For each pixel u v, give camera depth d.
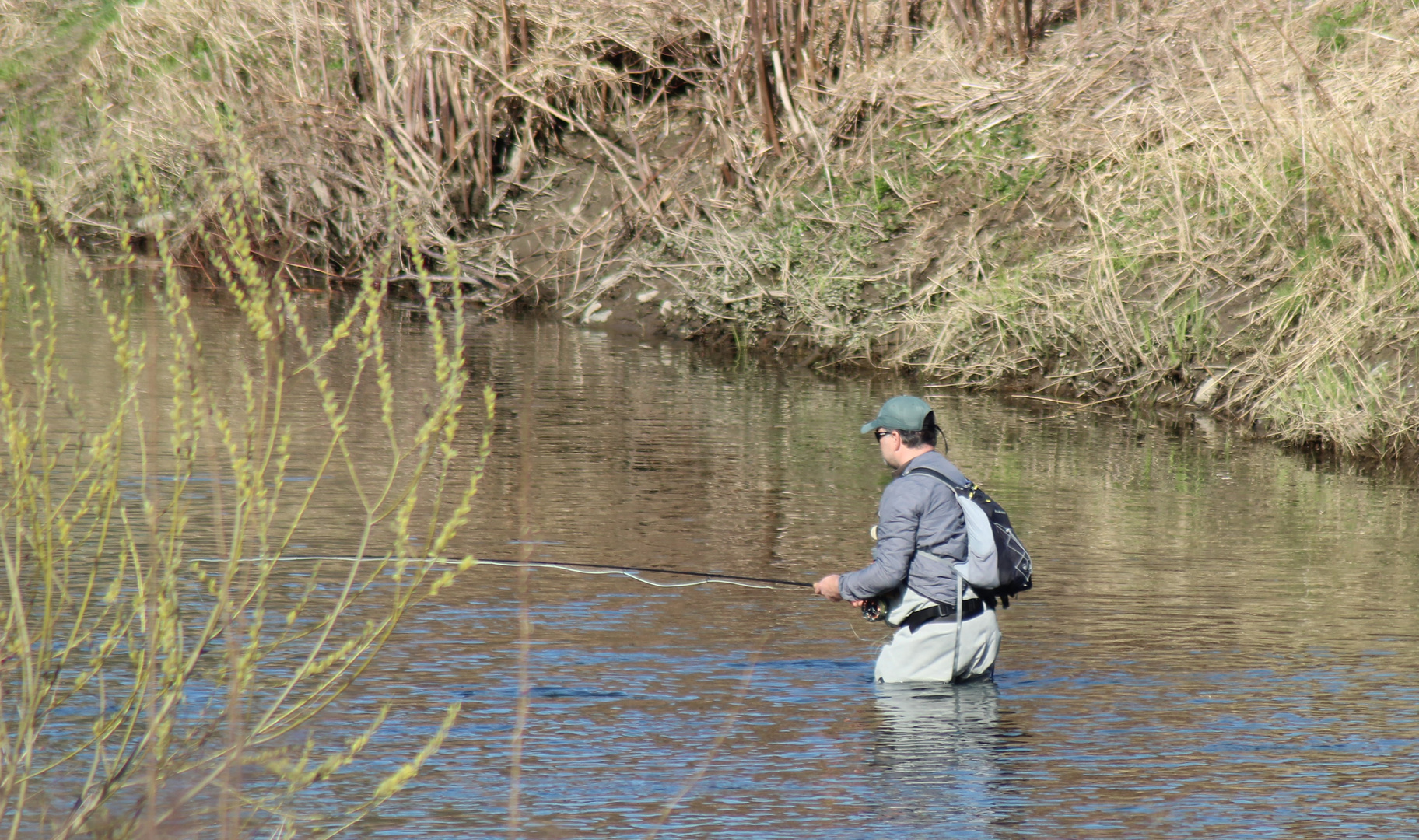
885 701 19.83
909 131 56.66
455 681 20.17
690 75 63.22
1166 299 45.34
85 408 35.72
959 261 50.91
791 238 54.00
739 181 57.88
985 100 55.84
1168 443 39.25
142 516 27.33
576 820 15.77
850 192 55.03
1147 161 48.88
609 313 56.84
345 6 63.66
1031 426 41.28
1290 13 52.38
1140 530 29.94
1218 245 45.25
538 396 43.16
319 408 39.03
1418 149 42.78
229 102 62.34
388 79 63.00
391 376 44.25
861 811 16.09
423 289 14.98
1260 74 49.59
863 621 23.61
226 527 26.94
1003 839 15.43
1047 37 60.16
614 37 62.28
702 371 48.59
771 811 16.08
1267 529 30.17
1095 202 49.16
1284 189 44.09
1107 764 17.62
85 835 13.41
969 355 48.12
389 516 29.19
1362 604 24.84
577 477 33.59
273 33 65.06
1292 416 39.59
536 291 58.88
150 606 13.82
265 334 14.41
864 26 59.88
